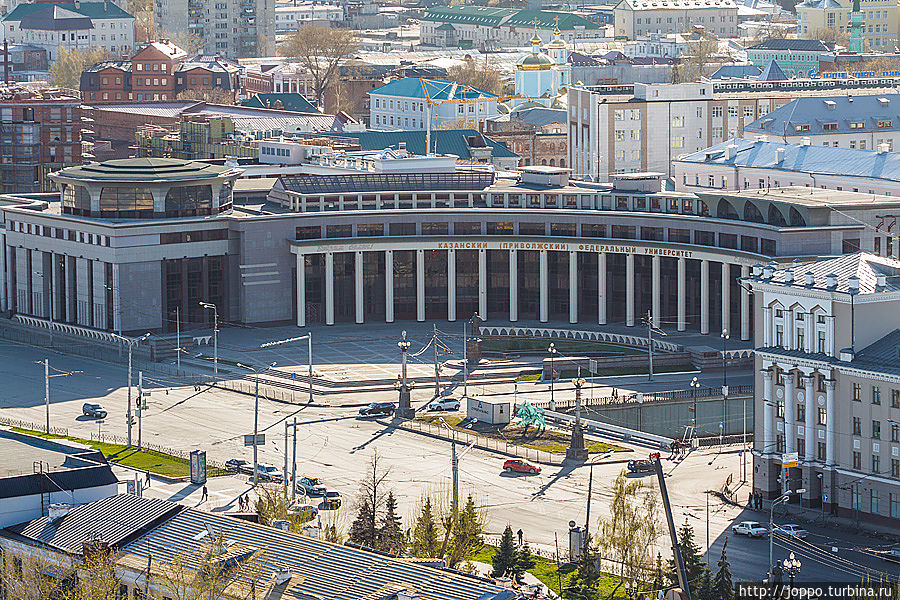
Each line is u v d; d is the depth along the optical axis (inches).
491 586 7313.0
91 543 7864.2
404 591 7126.0
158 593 7308.1
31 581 7500.0
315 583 7258.9
